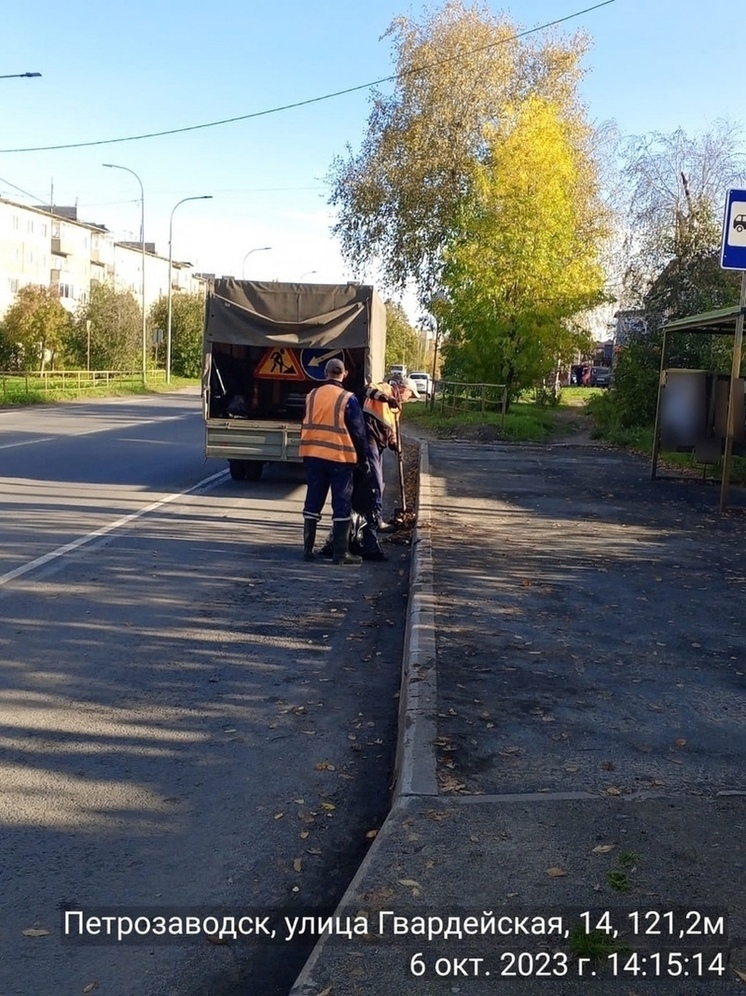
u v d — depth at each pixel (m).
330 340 15.61
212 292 15.54
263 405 17.67
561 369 39.28
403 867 3.86
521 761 4.96
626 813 4.36
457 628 7.39
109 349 66.44
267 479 17.14
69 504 13.35
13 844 4.27
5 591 8.51
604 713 5.71
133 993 3.33
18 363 62.91
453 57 37.16
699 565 10.13
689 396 17.36
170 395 56.28
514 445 25.81
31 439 22.92
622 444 25.75
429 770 4.80
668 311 27.45
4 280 69.62
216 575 9.57
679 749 5.19
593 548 10.92
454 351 32.97
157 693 6.21
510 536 11.55
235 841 4.38
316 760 5.29
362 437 10.38
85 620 7.76
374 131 38.97
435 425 30.19
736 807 4.45
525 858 3.94
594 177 38.44
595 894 3.68
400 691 6.42
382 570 10.25
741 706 5.90
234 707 6.04
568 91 38.03
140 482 16.09
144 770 5.08
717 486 17.19
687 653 6.98
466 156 37.44
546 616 7.86
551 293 30.36
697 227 27.70
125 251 94.69
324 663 7.00
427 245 38.56
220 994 3.34
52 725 5.62
